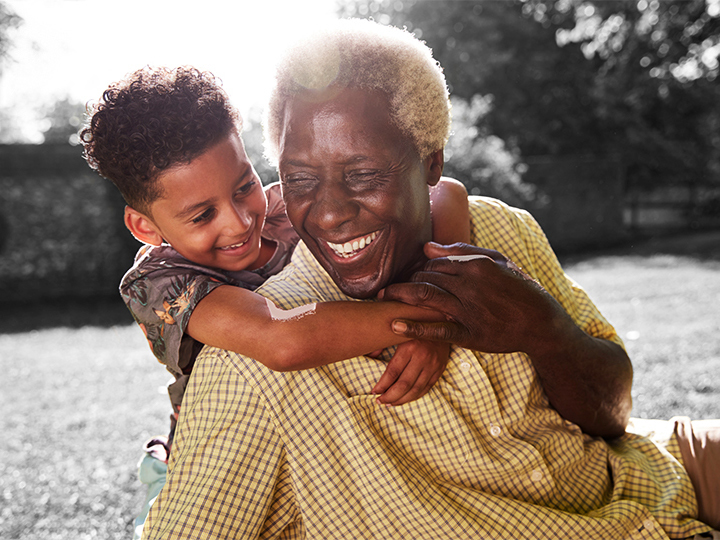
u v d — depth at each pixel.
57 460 4.16
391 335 1.35
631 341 5.95
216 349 1.40
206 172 1.60
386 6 20.92
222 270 1.78
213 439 1.31
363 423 1.35
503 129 21.02
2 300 12.83
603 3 21.66
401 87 1.26
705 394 4.18
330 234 1.29
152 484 1.84
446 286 1.34
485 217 1.71
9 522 3.23
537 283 1.42
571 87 21.25
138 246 13.47
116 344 8.27
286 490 1.37
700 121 21.95
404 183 1.29
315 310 1.35
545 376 1.51
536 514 1.36
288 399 1.32
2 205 12.88
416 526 1.33
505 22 20.81
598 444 1.63
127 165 1.59
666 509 1.50
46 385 6.28
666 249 14.93
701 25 21.91
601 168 17.59
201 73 1.67
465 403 1.44
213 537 1.26
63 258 13.19
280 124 1.35
